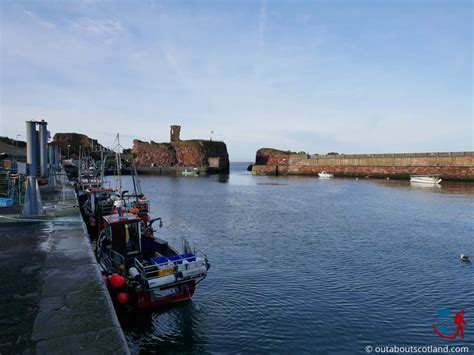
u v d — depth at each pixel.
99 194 27.14
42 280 8.14
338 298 14.12
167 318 12.18
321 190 62.25
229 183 83.50
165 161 146.88
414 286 15.41
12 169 33.28
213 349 10.43
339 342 10.90
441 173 76.94
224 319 12.23
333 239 24.31
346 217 33.59
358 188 64.75
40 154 27.38
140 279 11.30
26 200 15.91
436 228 27.91
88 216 23.75
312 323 12.03
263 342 10.82
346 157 101.00
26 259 9.67
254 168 124.00
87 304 6.91
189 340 10.91
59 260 9.59
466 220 31.14
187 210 38.97
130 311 12.04
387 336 11.26
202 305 13.26
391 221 31.19
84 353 5.24
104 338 5.67
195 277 12.01
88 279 8.21
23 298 7.15
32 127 16.16
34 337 5.66
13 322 6.15
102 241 14.63
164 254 14.53
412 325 11.96
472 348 10.59
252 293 14.52
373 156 93.75
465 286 15.42
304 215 34.97
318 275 16.78
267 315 12.58
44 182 31.28
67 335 5.74
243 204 44.09
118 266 12.53
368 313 12.82
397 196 50.62
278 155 125.44
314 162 110.06
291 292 14.67
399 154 87.81
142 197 23.84
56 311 6.60
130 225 13.88
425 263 18.69
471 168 72.19
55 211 16.28
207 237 25.02
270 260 19.20
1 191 25.97
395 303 13.67
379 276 16.67
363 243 23.11
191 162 147.12
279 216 34.44
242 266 18.11
